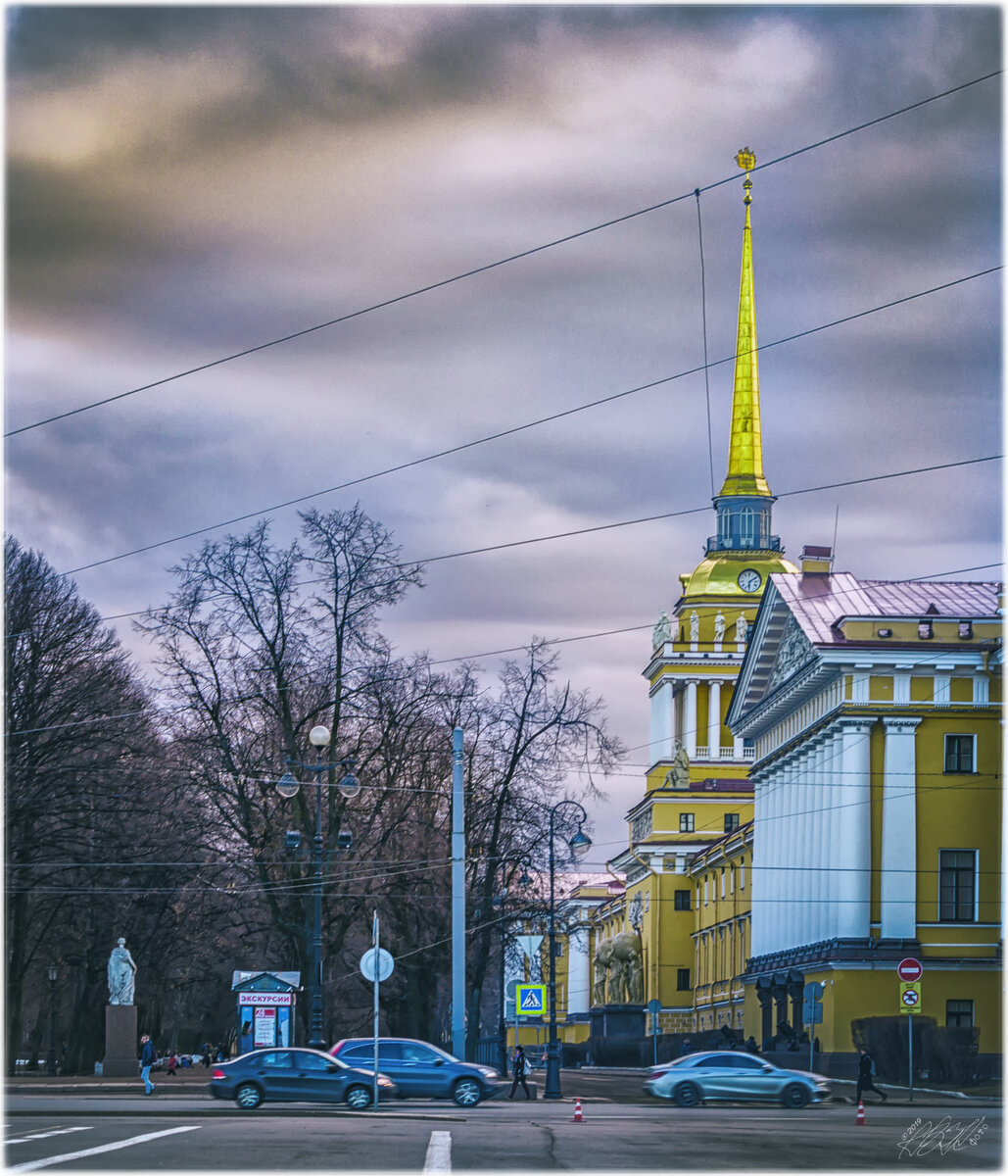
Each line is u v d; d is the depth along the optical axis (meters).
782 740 80.50
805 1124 35.22
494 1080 42.75
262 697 56.81
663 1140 28.84
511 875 60.88
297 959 60.75
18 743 62.88
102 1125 30.52
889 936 66.12
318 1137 27.41
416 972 63.81
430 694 59.22
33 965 78.12
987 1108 44.75
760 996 79.69
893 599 71.44
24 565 64.81
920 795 67.12
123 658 68.75
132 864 64.62
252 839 56.72
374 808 60.00
